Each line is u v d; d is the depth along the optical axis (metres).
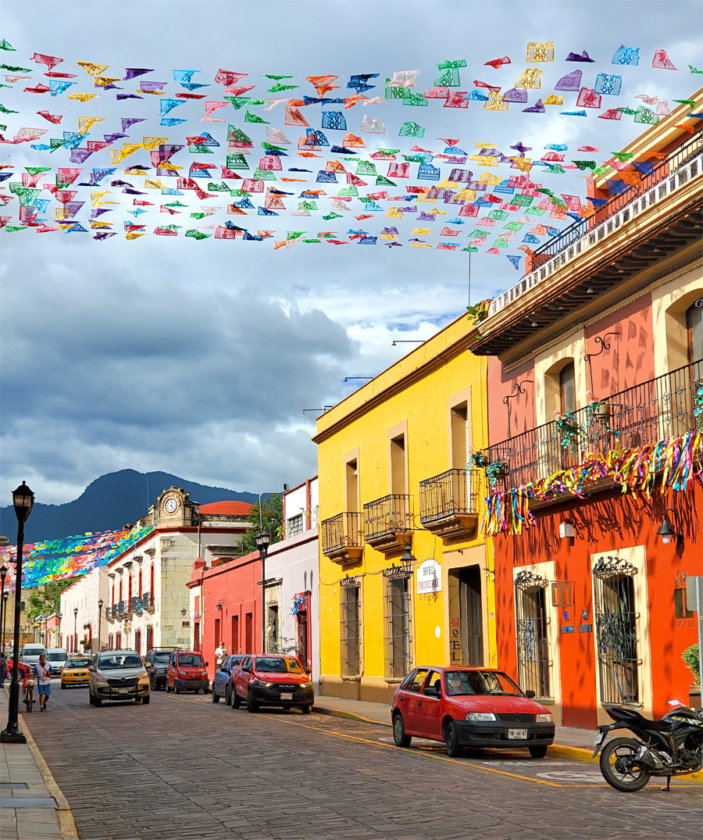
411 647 27.45
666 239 16.25
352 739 19.27
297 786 12.61
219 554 65.38
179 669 43.19
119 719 26.19
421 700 16.98
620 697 18.34
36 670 31.52
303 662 37.66
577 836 9.02
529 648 21.50
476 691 16.64
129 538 47.22
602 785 12.59
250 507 69.00
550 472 20.45
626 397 18.23
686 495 16.47
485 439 23.95
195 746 18.06
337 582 33.44
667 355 17.08
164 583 63.97
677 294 16.89
